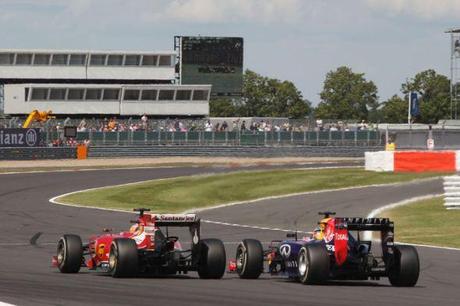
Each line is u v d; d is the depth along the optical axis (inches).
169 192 3164.4
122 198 2997.0
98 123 6343.5
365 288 1053.8
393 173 3602.4
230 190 3196.4
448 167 3627.0
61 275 1157.1
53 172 4160.9
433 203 2672.2
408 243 1849.2
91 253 1203.9
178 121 6628.9
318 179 3447.3
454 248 1747.0
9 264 1347.2
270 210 2628.0
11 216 2418.8
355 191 3095.5
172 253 1104.8
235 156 5634.8
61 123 6392.7
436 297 976.9
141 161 5044.3
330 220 1104.8
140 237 1120.8
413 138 5871.1
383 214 2464.3
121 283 1048.8
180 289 994.1
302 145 5885.8
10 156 4852.4
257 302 884.6
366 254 1061.1
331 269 1080.2
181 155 5580.7
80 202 2861.7
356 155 5782.5
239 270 1152.2
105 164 4724.4
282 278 1165.7
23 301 850.8
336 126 6491.1
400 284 1080.8
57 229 2094.0
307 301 900.6
